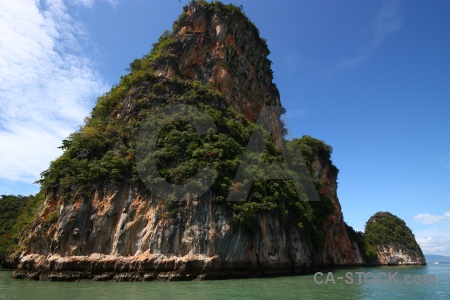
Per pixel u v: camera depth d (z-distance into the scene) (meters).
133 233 34.62
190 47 57.66
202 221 34.50
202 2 63.41
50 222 35.31
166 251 33.22
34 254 34.88
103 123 45.56
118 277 31.78
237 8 64.31
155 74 49.16
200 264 32.62
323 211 57.47
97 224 34.59
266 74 71.12
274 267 38.97
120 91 50.41
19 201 76.06
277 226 40.47
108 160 38.28
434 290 26.78
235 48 62.53
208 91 48.69
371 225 126.19
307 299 21.34
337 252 77.06
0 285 28.50
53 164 39.03
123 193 36.53
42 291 24.64
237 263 34.91
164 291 24.45
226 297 21.84
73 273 32.16
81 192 35.66
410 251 119.69
